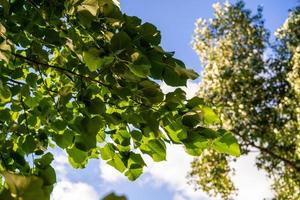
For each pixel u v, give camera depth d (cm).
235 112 2019
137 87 288
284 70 2170
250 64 2164
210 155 2056
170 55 278
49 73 405
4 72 354
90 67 263
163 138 308
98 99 299
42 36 327
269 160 2056
